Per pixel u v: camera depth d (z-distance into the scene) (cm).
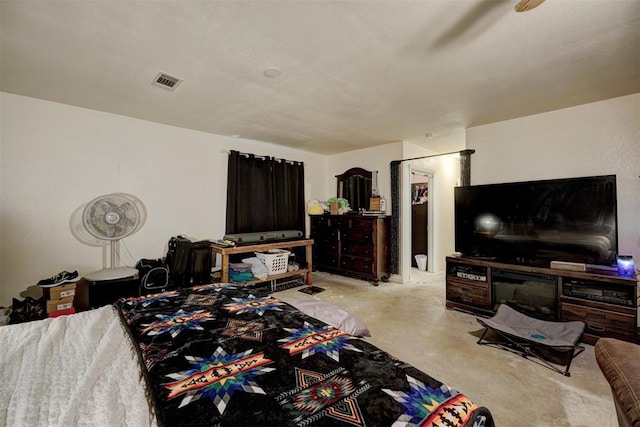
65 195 294
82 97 276
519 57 204
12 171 268
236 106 301
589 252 265
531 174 324
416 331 273
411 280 477
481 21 165
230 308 166
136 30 173
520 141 333
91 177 309
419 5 152
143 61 209
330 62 211
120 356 114
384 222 462
